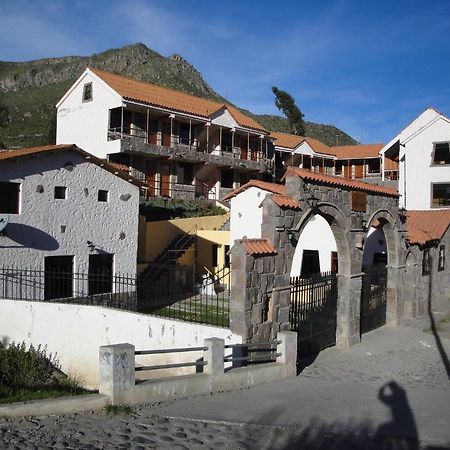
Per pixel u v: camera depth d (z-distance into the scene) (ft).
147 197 119.96
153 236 102.99
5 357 47.26
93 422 26.89
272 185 90.53
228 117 141.38
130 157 123.34
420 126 123.54
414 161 123.54
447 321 73.20
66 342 54.75
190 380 33.27
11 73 485.15
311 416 30.94
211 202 133.49
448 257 90.17
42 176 65.00
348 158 186.09
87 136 124.36
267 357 40.98
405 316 74.79
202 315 62.03
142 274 90.17
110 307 56.85
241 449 24.86
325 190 50.57
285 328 45.52
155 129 128.57
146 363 50.90
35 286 62.69
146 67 483.10
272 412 31.17
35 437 24.38
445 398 37.42
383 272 69.77
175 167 133.39
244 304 41.06
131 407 29.68
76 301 67.26
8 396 36.06
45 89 424.46
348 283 55.57
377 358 51.80
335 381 41.91
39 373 47.60
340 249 55.62
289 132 259.60
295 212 46.21
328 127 403.75
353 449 25.72
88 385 51.55
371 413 32.40
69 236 68.28
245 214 91.56
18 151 66.49
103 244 72.69
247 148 153.17
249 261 41.45
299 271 94.58
